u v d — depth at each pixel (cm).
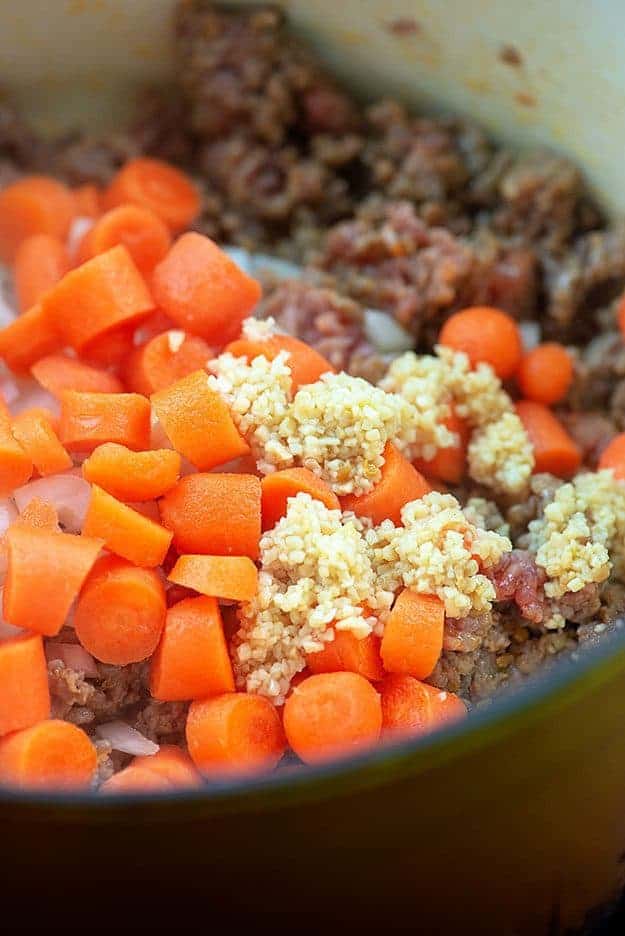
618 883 37
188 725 35
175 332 39
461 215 44
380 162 44
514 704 30
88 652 36
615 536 38
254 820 30
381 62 44
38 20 43
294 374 39
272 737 35
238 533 36
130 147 45
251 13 44
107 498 35
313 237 45
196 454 37
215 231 45
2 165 45
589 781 33
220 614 36
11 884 31
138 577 35
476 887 33
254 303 40
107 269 39
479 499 39
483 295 42
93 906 31
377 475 37
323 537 36
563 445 40
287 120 45
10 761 34
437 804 31
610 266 42
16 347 39
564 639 37
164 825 29
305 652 35
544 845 33
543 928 35
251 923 31
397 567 36
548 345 42
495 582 37
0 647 34
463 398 40
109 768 35
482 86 43
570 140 42
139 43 45
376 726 35
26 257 42
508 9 41
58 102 46
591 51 40
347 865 31
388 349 42
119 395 37
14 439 37
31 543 35
